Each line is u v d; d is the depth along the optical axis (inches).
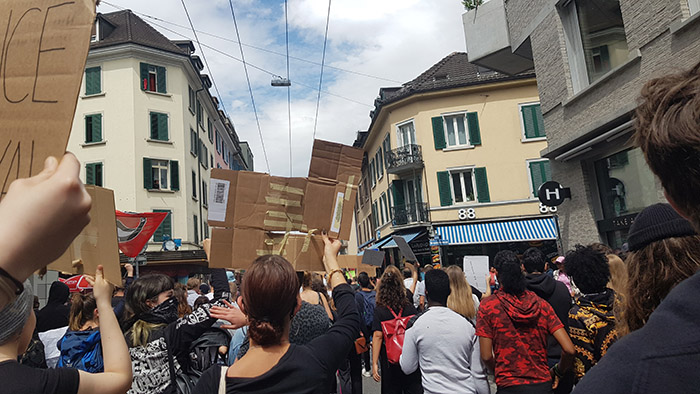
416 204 882.1
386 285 181.6
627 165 354.6
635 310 55.4
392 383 175.2
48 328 189.5
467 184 884.6
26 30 37.6
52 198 28.6
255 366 68.5
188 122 1031.6
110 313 63.2
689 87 32.5
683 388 27.0
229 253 96.0
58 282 199.2
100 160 916.6
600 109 351.9
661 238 53.3
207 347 150.1
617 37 340.8
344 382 176.6
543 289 164.1
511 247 847.7
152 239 918.4
